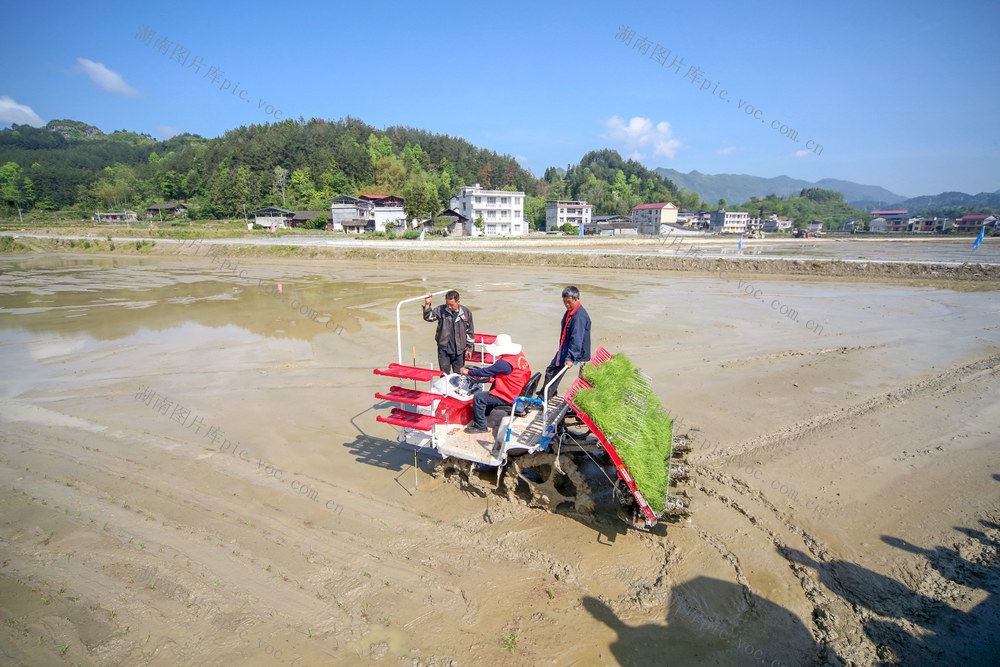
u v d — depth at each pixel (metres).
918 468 6.36
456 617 4.06
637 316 15.57
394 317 15.77
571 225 88.50
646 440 5.14
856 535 5.10
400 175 110.31
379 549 4.91
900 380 9.65
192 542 4.99
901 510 5.50
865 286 21.78
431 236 68.25
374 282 24.27
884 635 3.90
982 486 5.91
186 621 4.00
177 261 36.38
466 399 6.08
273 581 4.45
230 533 5.14
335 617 4.05
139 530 5.18
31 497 5.75
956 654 3.71
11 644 3.76
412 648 3.75
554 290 21.12
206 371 10.58
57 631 3.89
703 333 13.41
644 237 75.12
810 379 9.77
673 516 4.96
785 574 4.57
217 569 4.60
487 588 4.39
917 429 7.48
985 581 4.46
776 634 3.92
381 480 6.21
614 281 24.08
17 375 10.33
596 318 15.29
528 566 4.68
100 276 27.38
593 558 4.79
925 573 4.57
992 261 28.30
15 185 93.06
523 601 4.24
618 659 3.68
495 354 5.91
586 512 5.44
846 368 10.40
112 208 92.75
